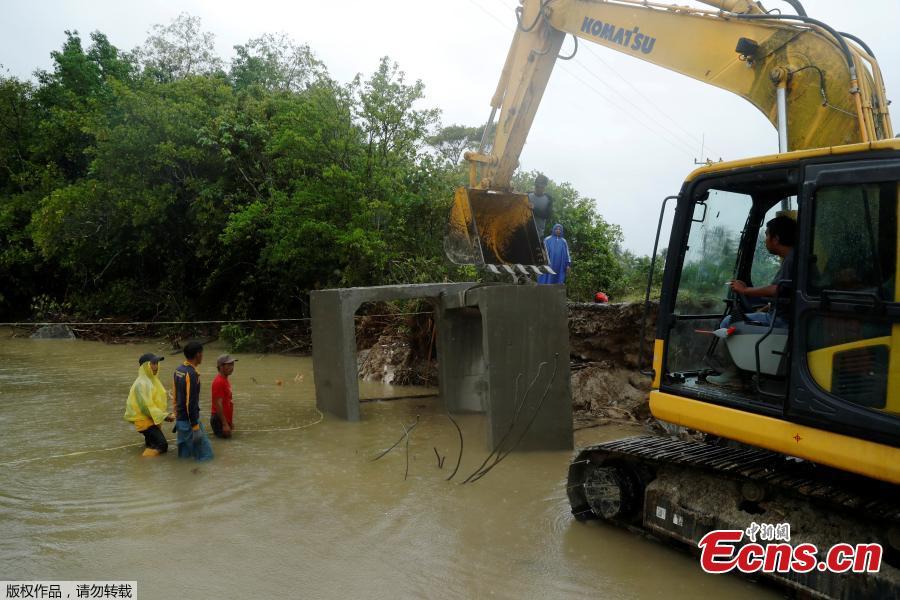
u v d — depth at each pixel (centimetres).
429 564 468
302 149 1550
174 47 2906
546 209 1136
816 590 402
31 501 585
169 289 2022
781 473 439
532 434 771
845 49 475
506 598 421
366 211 1494
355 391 924
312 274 1712
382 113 1560
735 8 581
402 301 1370
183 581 436
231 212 1784
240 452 754
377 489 629
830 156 394
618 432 870
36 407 989
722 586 443
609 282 1773
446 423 918
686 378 495
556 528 542
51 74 2647
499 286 765
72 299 2152
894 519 366
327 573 452
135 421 731
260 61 2667
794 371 403
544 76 855
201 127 1806
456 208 913
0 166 2514
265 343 1695
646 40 662
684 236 487
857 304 372
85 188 1878
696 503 471
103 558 470
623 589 436
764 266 522
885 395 362
